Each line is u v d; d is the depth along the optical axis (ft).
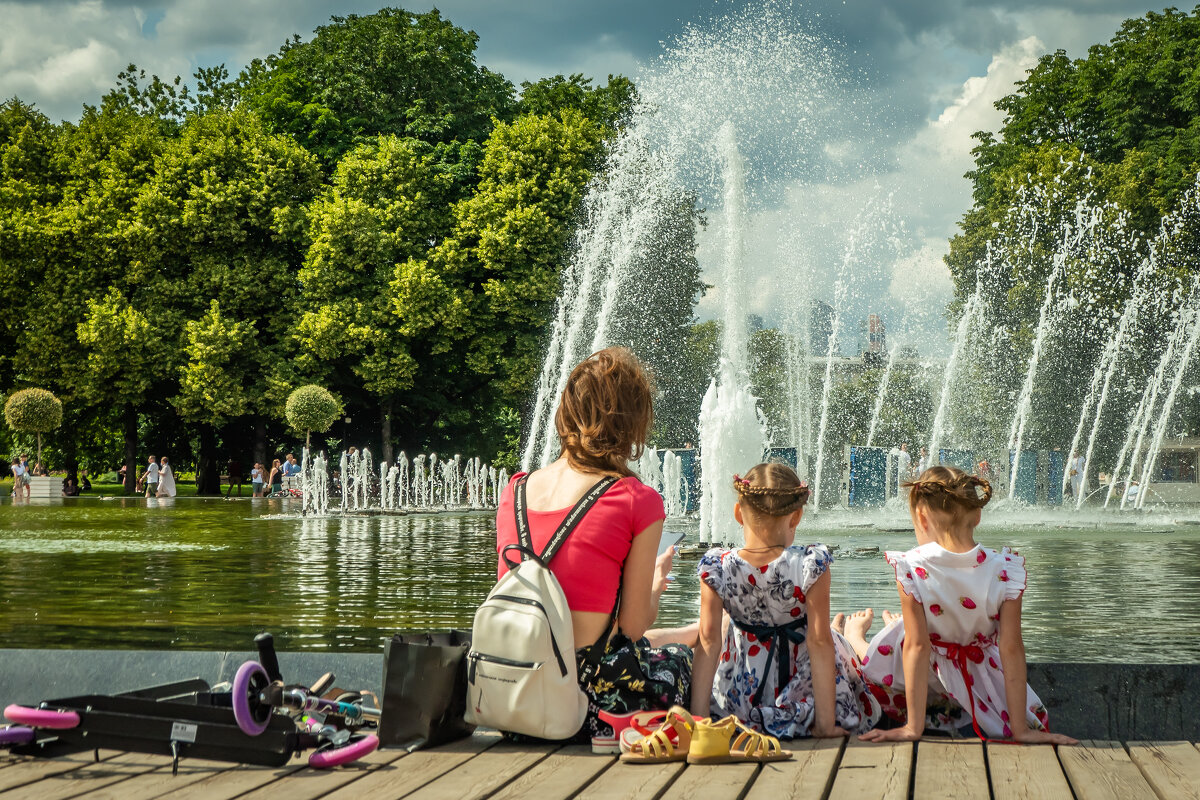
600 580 10.44
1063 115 134.62
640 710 10.75
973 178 143.84
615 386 10.85
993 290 130.21
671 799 8.67
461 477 128.98
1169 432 120.88
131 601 26.43
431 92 136.87
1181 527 58.70
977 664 11.54
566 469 10.85
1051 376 125.29
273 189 124.67
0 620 22.97
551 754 10.32
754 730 10.50
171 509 83.41
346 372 128.57
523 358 122.83
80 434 134.10
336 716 11.08
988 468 108.99
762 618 11.63
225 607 25.22
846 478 91.50
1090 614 23.41
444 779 9.30
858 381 155.84
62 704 10.13
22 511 78.64
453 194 135.03
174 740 9.77
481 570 34.60
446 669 10.55
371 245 120.98
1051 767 9.80
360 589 29.01
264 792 8.87
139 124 134.10
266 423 129.70
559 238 123.44
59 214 120.67
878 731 11.24
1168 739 12.10
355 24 139.03
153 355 119.44
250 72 144.77
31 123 134.51
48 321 120.47
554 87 141.49
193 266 126.00
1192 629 21.15
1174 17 127.85
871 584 28.94
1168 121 127.44
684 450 72.95
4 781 9.29
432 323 120.37
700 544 44.27
